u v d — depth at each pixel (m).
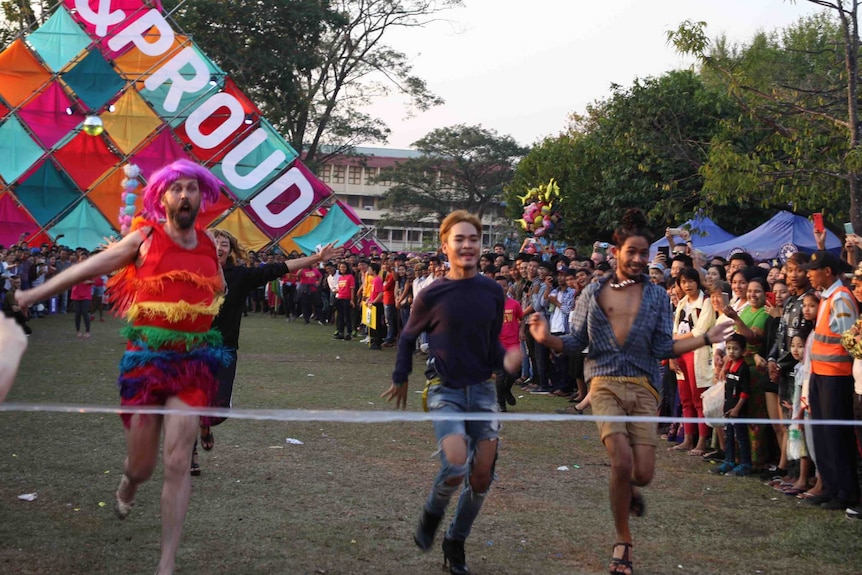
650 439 4.84
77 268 4.25
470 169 77.62
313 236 27.83
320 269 25.53
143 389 4.40
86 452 7.07
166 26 27.06
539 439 8.58
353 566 4.66
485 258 15.22
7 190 26.81
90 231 27.27
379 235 93.38
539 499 6.22
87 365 13.10
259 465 6.94
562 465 7.36
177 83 26.66
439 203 78.31
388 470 6.91
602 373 4.96
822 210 13.56
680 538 5.40
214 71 27.12
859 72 13.23
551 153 34.38
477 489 4.52
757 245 17.66
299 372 13.64
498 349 4.62
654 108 19.98
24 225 27.11
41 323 21.56
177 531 4.29
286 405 10.30
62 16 27.16
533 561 4.86
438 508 4.56
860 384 5.90
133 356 4.43
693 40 13.09
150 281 4.42
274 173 27.27
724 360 7.70
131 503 4.73
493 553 4.98
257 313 31.42
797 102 13.44
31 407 3.83
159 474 6.44
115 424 8.31
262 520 5.44
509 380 10.33
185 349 4.49
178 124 27.05
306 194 27.28
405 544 5.07
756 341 7.31
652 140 19.88
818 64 15.91
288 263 6.20
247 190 27.12
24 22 36.62
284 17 40.31
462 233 4.56
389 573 4.57
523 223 19.86
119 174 26.97
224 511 5.62
